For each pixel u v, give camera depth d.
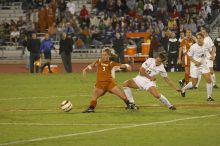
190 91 51.62
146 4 92.94
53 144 28.89
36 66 76.38
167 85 57.06
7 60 90.56
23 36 91.19
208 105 42.44
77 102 45.19
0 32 93.12
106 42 88.69
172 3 92.94
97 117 37.06
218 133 31.66
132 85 39.91
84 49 88.81
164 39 74.81
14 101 46.09
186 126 33.78
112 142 29.41
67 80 63.59
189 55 46.12
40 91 53.28
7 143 29.12
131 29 89.06
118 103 43.88
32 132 32.25
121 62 76.38
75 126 34.03
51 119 36.59
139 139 30.16
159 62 39.25
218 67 74.75
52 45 81.19
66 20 92.19
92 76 68.62
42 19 92.31
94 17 93.00
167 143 29.16
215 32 90.69
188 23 87.81
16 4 100.94
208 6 92.75
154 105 42.50
